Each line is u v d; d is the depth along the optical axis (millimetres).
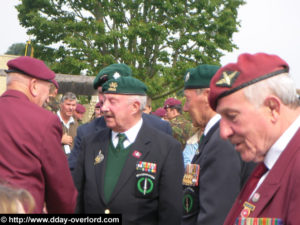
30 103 2820
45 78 2951
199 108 2727
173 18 27266
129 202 2988
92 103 15859
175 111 7828
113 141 3203
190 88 2744
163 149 3094
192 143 4254
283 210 1472
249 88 1560
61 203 2814
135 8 27078
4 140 2660
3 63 22719
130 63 27297
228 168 2436
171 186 3018
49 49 27875
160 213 3029
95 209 3049
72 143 6270
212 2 28016
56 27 26953
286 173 1496
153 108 28141
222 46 28500
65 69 26938
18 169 2629
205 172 2545
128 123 3154
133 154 3084
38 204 2654
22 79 2900
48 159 2725
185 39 27000
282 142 1551
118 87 3133
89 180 3131
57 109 6586
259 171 1648
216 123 2650
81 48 26078
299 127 1548
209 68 2727
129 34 25656
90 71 26344
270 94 1551
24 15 27672
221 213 2400
